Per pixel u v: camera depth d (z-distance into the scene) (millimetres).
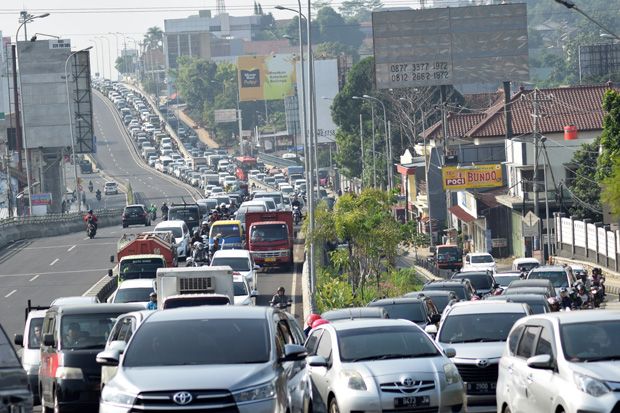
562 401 39031
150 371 36250
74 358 55844
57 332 57875
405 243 144875
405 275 145000
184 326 38531
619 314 42531
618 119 171250
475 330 57375
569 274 122188
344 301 114500
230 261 131625
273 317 39688
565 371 39688
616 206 154875
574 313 43281
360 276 138000
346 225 133625
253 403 35000
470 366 54156
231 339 37906
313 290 111250
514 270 151875
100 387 55438
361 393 45625
